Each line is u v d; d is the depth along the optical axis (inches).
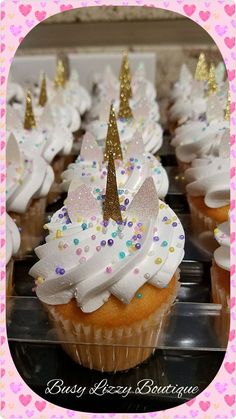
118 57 13.0
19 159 8.3
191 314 6.4
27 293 7.1
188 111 11.1
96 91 12.8
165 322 6.4
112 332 6.0
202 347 6.2
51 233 6.4
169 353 6.5
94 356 6.4
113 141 7.4
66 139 10.0
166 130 11.7
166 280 5.9
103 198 6.6
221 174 7.9
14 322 6.3
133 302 5.9
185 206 8.7
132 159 7.7
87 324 5.9
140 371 6.5
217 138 9.0
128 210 6.3
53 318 6.2
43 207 8.6
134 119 9.5
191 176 8.5
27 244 7.9
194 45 12.9
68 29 12.9
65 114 10.8
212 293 7.0
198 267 7.5
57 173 9.8
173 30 12.8
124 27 12.9
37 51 13.1
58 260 6.0
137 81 12.0
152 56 13.0
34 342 6.5
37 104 10.8
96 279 5.7
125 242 6.0
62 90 11.5
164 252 6.0
